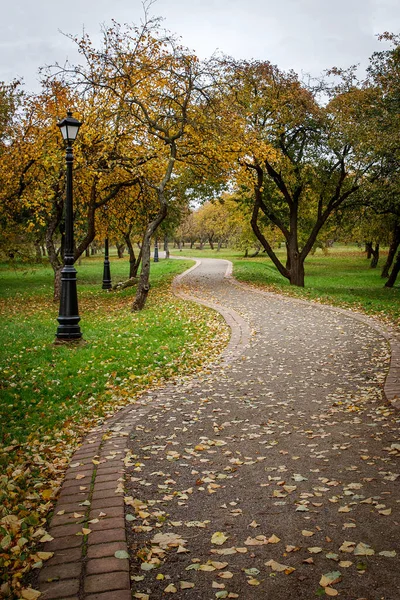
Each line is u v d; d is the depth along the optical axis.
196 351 10.84
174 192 26.33
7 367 9.13
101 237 26.19
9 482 4.55
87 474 4.72
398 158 21.36
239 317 15.03
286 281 29.20
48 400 7.44
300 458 5.05
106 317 16.41
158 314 15.94
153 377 8.77
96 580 3.03
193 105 18.11
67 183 11.66
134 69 17.42
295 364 9.39
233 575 3.11
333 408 6.71
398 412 6.29
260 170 24.06
